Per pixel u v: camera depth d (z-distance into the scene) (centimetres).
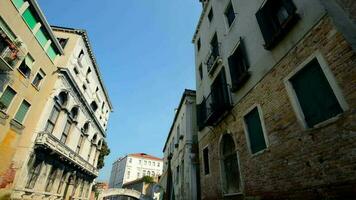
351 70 356
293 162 455
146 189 4328
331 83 391
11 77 1026
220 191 800
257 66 658
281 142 503
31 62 1178
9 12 992
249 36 734
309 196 399
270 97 573
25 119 1146
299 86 480
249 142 655
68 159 1566
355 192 317
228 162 808
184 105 1641
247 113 681
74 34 1706
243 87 732
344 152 348
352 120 343
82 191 2111
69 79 1509
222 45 961
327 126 388
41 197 1300
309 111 443
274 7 626
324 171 377
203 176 999
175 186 1727
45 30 1275
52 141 1325
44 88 1315
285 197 462
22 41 1079
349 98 354
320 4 438
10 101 1040
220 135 870
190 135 1453
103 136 2644
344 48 374
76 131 1764
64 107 1500
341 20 416
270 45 579
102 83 2408
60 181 1559
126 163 6856
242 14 812
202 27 1360
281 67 542
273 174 515
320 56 423
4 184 1011
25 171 1123
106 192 3662
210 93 989
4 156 1007
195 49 1470
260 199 554
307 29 466
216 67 986
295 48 496
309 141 422
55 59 1443
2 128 991
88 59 1936
